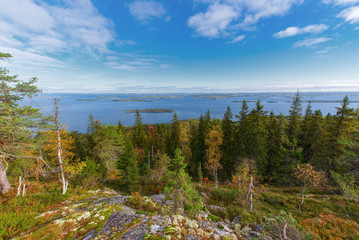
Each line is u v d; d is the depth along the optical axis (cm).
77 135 3734
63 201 1139
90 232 652
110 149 2650
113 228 658
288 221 820
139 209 975
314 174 1559
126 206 970
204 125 3372
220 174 2922
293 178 2253
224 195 1816
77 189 1366
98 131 2859
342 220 1093
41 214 869
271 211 1498
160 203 1107
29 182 1425
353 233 939
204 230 734
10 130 975
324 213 1459
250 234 921
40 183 1498
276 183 2681
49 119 1156
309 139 2598
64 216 841
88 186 1586
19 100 1098
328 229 1009
